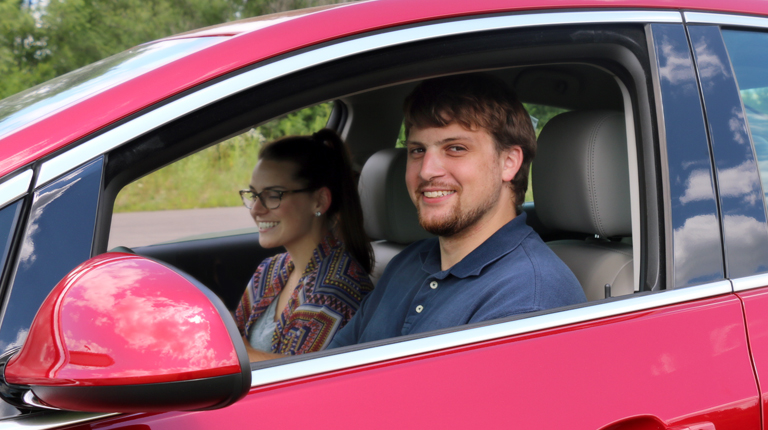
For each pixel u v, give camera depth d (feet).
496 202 4.96
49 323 2.40
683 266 4.12
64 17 39.91
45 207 2.84
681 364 3.85
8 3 38.55
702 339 3.96
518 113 4.99
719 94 4.40
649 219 4.18
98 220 2.90
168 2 42.09
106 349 2.33
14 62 39.60
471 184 4.86
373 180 7.73
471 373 3.44
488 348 3.55
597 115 5.33
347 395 3.20
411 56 3.67
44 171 2.87
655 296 4.01
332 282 6.13
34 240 2.80
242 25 4.02
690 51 4.38
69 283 2.49
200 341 2.39
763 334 4.14
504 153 4.98
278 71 3.37
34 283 2.77
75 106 3.07
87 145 2.96
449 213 4.90
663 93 4.22
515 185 5.08
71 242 2.85
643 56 4.25
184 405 2.41
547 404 3.49
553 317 3.78
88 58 41.42
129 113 3.06
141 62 3.79
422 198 5.02
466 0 3.86
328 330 5.98
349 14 3.63
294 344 5.94
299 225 6.27
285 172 6.19
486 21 3.84
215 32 4.00
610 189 5.27
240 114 3.29
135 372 2.32
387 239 7.79
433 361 3.42
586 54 4.12
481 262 4.78
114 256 2.61
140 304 2.39
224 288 8.37
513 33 3.90
